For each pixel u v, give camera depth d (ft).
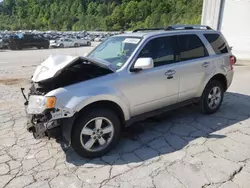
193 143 11.27
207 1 43.55
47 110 9.05
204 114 14.88
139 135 12.21
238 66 34.09
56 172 9.13
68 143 9.45
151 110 11.86
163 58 11.91
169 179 8.65
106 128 10.30
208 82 14.07
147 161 9.85
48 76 9.33
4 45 79.46
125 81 10.41
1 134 12.35
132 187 8.26
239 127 13.00
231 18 40.81
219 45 14.88
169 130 12.73
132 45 11.46
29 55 57.47
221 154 10.26
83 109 9.62
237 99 18.16
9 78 27.43
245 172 9.00
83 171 9.20
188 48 13.05
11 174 8.99
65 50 77.00
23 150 10.75
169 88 12.09
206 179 8.62
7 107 16.70
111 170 9.25
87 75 10.36
